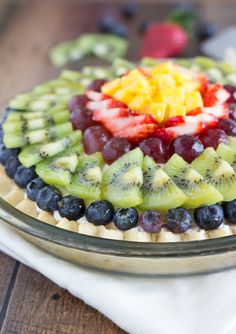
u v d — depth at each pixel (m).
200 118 0.50
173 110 0.50
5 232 0.50
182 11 0.84
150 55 0.78
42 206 0.48
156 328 0.44
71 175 0.49
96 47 0.80
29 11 0.89
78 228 0.47
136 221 0.46
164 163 0.49
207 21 0.86
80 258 0.47
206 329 0.44
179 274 0.47
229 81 0.59
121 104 0.52
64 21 0.87
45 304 0.48
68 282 0.47
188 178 0.47
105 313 0.46
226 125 0.51
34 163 0.50
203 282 0.47
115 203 0.47
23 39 0.82
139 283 0.47
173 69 0.54
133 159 0.48
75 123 0.52
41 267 0.48
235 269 0.48
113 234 0.46
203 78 0.55
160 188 0.47
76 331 0.46
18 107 0.56
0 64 0.77
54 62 0.78
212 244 0.44
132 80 0.52
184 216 0.46
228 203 0.47
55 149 0.50
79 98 0.53
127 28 0.86
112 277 0.47
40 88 0.59
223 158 0.49
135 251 0.44
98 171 0.48
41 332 0.46
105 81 0.55
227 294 0.46
